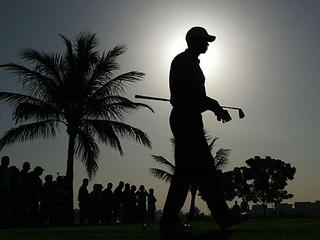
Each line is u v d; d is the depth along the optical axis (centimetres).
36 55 2100
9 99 2073
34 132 2078
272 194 6088
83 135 2116
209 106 383
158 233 388
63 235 400
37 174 1145
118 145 2142
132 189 1705
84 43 2166
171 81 386
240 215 391
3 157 1018
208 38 394
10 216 1024
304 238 323
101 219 1578
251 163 6122
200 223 617
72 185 2103
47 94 2095
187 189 384
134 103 2141
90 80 2148
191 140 378
